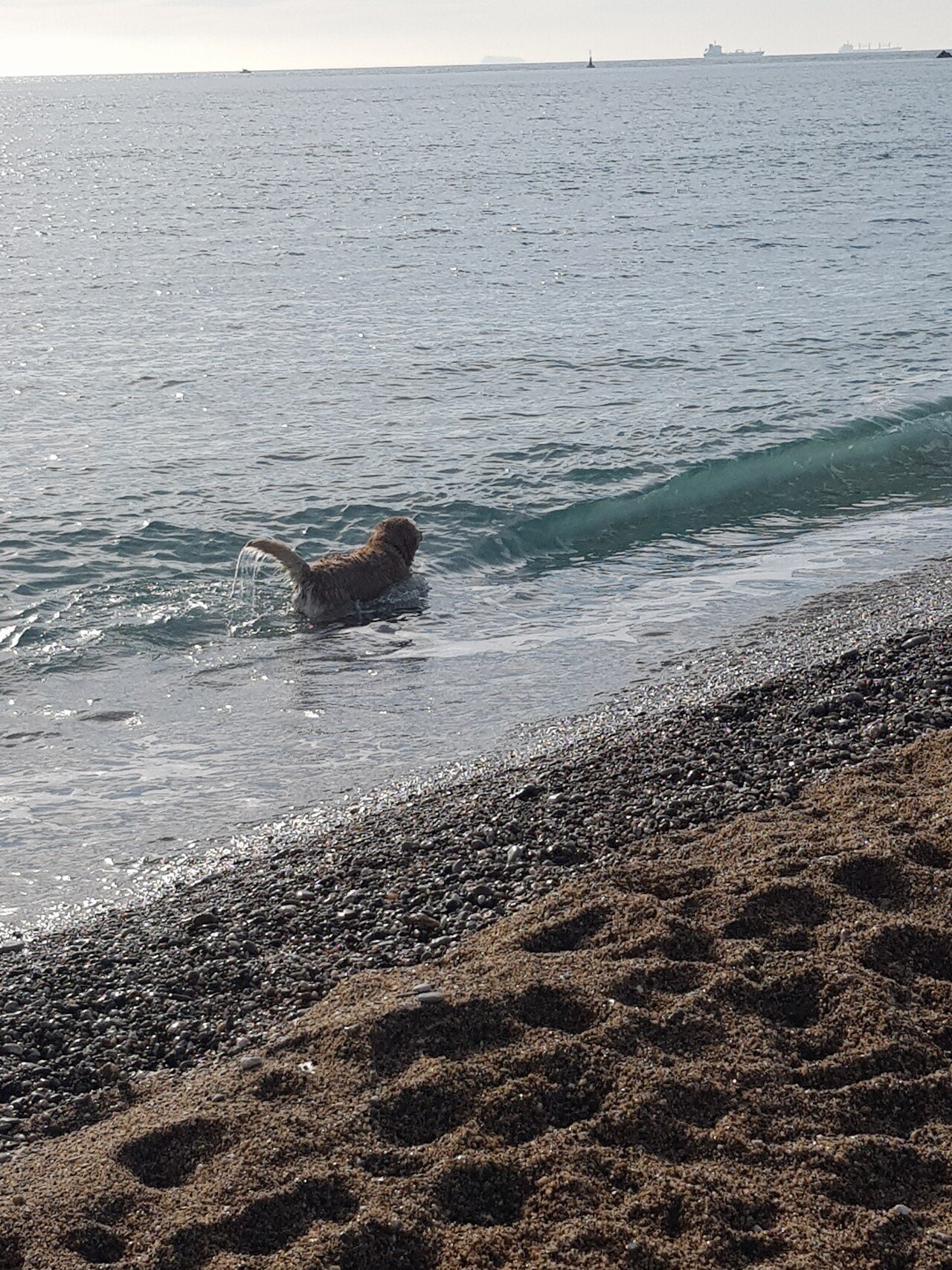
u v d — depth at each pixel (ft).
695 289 84.38
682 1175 11.06
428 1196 10.96
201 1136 12.12
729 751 23.29
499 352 64.49
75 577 34.68
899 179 164.14
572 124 360.48
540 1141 11.62
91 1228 10.84
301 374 60.08
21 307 79.92
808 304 77.25
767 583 36.47
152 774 24.11
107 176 211.61
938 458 49.32
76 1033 15.02
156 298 84.33
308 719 26.89
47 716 26.73
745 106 447.01
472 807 21.59
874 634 30.89
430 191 165.89
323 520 39.91
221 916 18.11
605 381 58.08
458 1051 13.23
